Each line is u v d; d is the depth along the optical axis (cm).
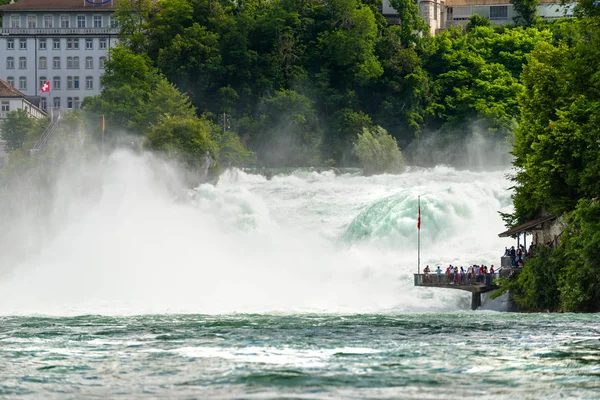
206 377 7169
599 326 10212
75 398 6569
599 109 12812
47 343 9031
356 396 6544
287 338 9231
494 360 7819
